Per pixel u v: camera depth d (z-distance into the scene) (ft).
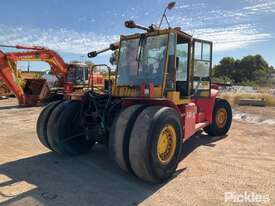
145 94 16.47
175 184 14.16
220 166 16.76
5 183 14.07
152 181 13.94
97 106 17.03
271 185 14.07
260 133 25.90
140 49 17.40
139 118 13.78
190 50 19.17
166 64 16.51
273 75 207.92
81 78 51.26
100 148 20.35
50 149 18.71
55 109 18.17
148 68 17.11
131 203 12.19
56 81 55.31
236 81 216.54
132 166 13.65
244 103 49.03
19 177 14.85
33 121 31.89
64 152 18.04
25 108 44.65
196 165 16.90
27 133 25.34
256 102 48.08
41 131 18.02
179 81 18.85
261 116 36.01
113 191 13.32
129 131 13.84
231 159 18.10
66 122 17.74
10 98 61.98
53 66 51.90
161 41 16.78
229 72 223.51
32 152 19.29
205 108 22.58
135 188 13.69
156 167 13.51
